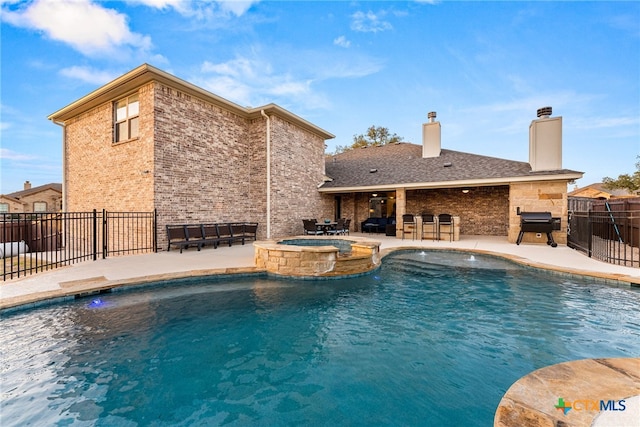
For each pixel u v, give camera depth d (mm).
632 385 2078
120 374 2764
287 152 12273
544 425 1647
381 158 17188
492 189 14102
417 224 12445
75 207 11125
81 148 10859
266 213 11273
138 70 7934
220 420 2211
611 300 4703
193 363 2977
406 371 2842
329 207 15703
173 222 8805
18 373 2713
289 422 2189
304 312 4320
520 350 3205
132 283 5023
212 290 5203
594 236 10812
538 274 6395
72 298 4457
